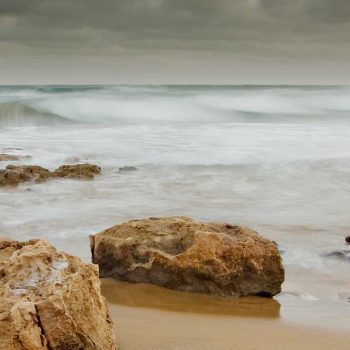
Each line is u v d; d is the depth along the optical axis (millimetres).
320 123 35031
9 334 4215
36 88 55719
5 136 27484
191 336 5809
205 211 13445
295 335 6062
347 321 6652
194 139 26281
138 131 29812
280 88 59250
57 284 4703
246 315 6805
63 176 17422
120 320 6316
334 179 17547
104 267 8305
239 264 7711
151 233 8328
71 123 34094
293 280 8477
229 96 46969
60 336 4402
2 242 6098
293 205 14086
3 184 16109
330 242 10555
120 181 17312
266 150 22734
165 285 7828
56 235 11047
